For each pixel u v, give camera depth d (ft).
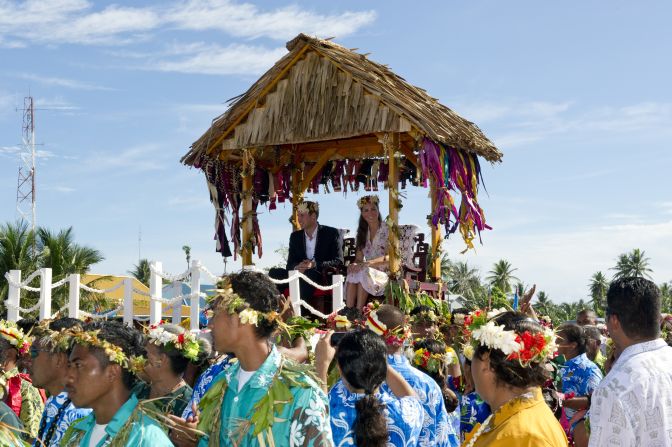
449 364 21.25
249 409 10.69
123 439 9.96
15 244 79.36
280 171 43.27
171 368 14.65
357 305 34.55
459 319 22.31
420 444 15.65
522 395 10.24
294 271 31.86
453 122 35.01
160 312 30.14
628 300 11.48
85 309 81.00
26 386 18.19
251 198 38.99
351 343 13.42
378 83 33.68
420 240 37.47
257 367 10.95
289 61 35.96
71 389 10.28
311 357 15.71
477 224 34.68
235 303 10.64
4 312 33.53
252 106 36.70
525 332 10.61
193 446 11.62
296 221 43.47
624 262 257.14
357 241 37.76
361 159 43.50
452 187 33.91
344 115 34.30
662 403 10.74
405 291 32.37
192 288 29.25
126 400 10.48
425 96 36.50
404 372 15.94
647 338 11.43
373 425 13.12
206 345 16.98
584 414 18.47
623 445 10.73
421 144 32.91
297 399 10.49
